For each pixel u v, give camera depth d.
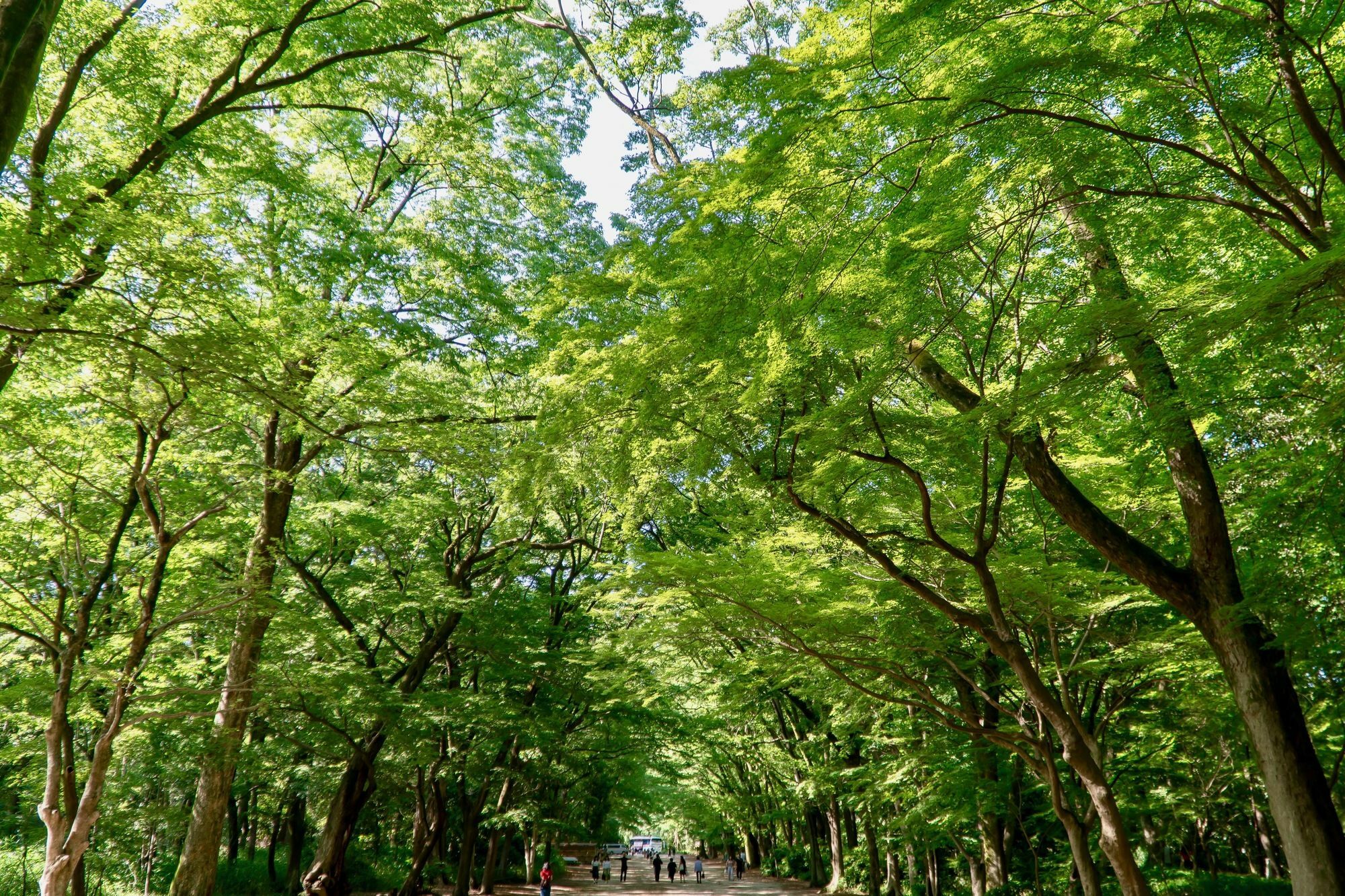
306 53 13.84
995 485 12.73
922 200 8.03
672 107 13.84
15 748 13.70
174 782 20.36
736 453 10.93
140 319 8.20
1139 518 12.41
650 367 9.26
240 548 17.95
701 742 26.20
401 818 36.59
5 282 7.04
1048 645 14.70
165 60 12.16
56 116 9.95
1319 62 6.67
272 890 26.05
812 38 7.59
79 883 12.77
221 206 13.33
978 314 10.71
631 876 49.75
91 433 12.68
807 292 8.01
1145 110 7.73
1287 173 8.68
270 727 20.30
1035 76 6.73
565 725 24.05
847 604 12.16
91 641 13.59
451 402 15.20
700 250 9.35
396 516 19.73
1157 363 8.25
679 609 14.70
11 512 12.79
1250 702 9.00
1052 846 20.48
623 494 11.92
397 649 22.30
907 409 12.01
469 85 18.84
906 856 24.59
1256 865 25.44
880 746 20.11
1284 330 5.86
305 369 12.78
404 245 17.17
